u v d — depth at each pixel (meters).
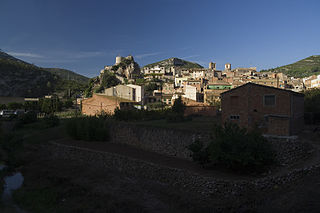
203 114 49.97
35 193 21.03
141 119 44.44
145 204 18.11
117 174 25.23
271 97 26.31
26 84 137.38
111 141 36.22
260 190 17.31
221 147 19.78
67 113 66.56
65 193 20.78
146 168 24.05
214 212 16.03
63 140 38.25
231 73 116.81
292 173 18.09
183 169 21.39
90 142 35.88
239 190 17.23
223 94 29.56
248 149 18.67
